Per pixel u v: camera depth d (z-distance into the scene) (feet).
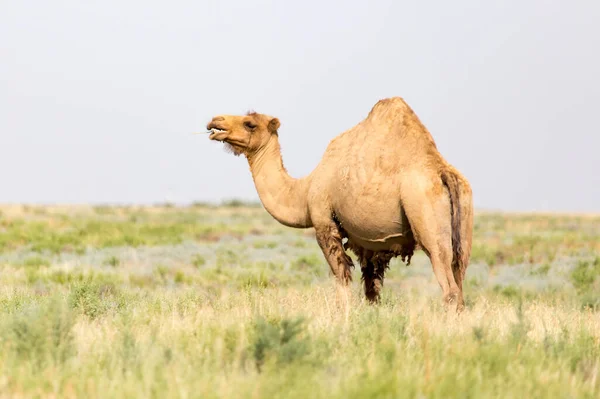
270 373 74.59
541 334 105.60
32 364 78.38
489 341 92.84
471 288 217.15
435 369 77.92
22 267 245.65
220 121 150.00
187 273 236.63
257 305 125.18
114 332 100.94
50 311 91.76
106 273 226.79
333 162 137.18
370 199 125.80
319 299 138.00
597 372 84.43
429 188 119.85
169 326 103.81
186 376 73.72
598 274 233.14
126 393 69.10
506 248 326.44
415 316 108.06
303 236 413.18
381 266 139.64
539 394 73.72
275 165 150.71
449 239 120.06
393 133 127.24
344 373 76.13
